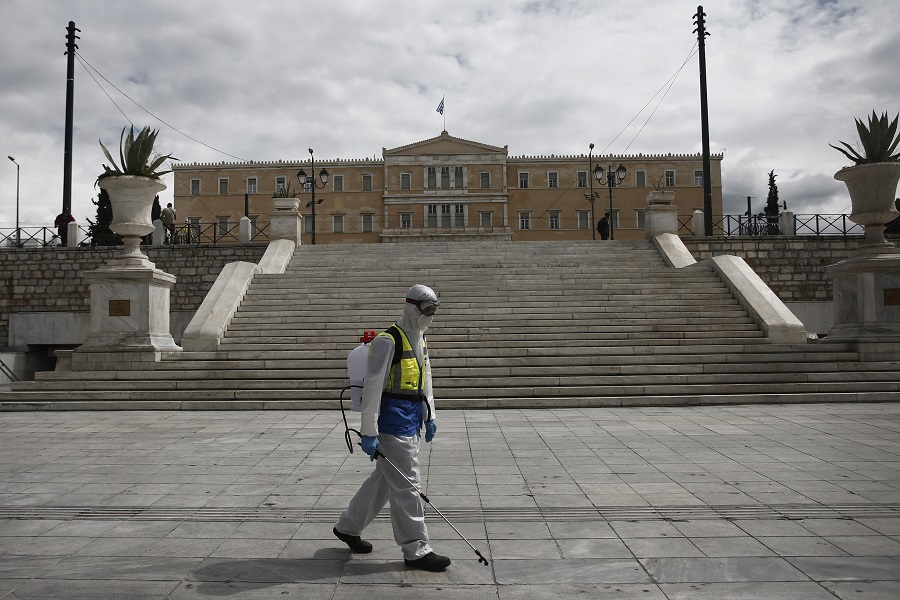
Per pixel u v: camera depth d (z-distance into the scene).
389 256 19.44
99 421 9.86
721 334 13.58
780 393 11.20
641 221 62.28
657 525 4.74
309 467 6.73
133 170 13.41
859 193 13.33
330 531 4.70
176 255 20.17
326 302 15.44
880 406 10.52
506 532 4.63
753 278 15.56
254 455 7.34
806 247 20.41
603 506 5.23
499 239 61.34
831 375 11.57
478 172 63.47
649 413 10.20
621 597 3.54
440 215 63.19
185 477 6.32
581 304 15.28
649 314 14.62
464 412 10.47
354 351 4.25
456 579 3.81
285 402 10.95
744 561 4.03
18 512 5.17
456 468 6.61
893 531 4.55
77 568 3.98
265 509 5.25
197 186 63.00
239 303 15.30
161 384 11.62
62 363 12.57
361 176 63.78
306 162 63.03
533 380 11.59
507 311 14.93
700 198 62.19
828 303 20.27
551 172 63.69
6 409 10.99
